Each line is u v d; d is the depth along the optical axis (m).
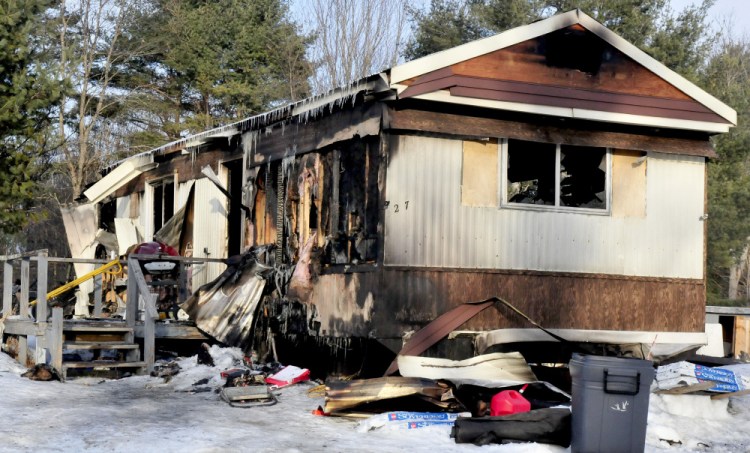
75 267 21.16
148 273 14.23
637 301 12.38
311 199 12.67
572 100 11.74
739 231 28.91
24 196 17.30
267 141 13.89
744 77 42.34
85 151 32.84
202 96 36.47
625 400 7.56
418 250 11.03
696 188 12.91
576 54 11.81
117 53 34.41
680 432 9.11
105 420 8.77
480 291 11.37
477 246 11.40
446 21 33.19
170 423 8.70
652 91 12.28
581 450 7.62
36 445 7.60
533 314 11.66
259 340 13.67
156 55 36.12
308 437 8.17
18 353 13.57
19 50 17.08
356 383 9.39
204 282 15.88
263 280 13.34
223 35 35.75
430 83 10.84
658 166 12.67
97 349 12.75
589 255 12.12
